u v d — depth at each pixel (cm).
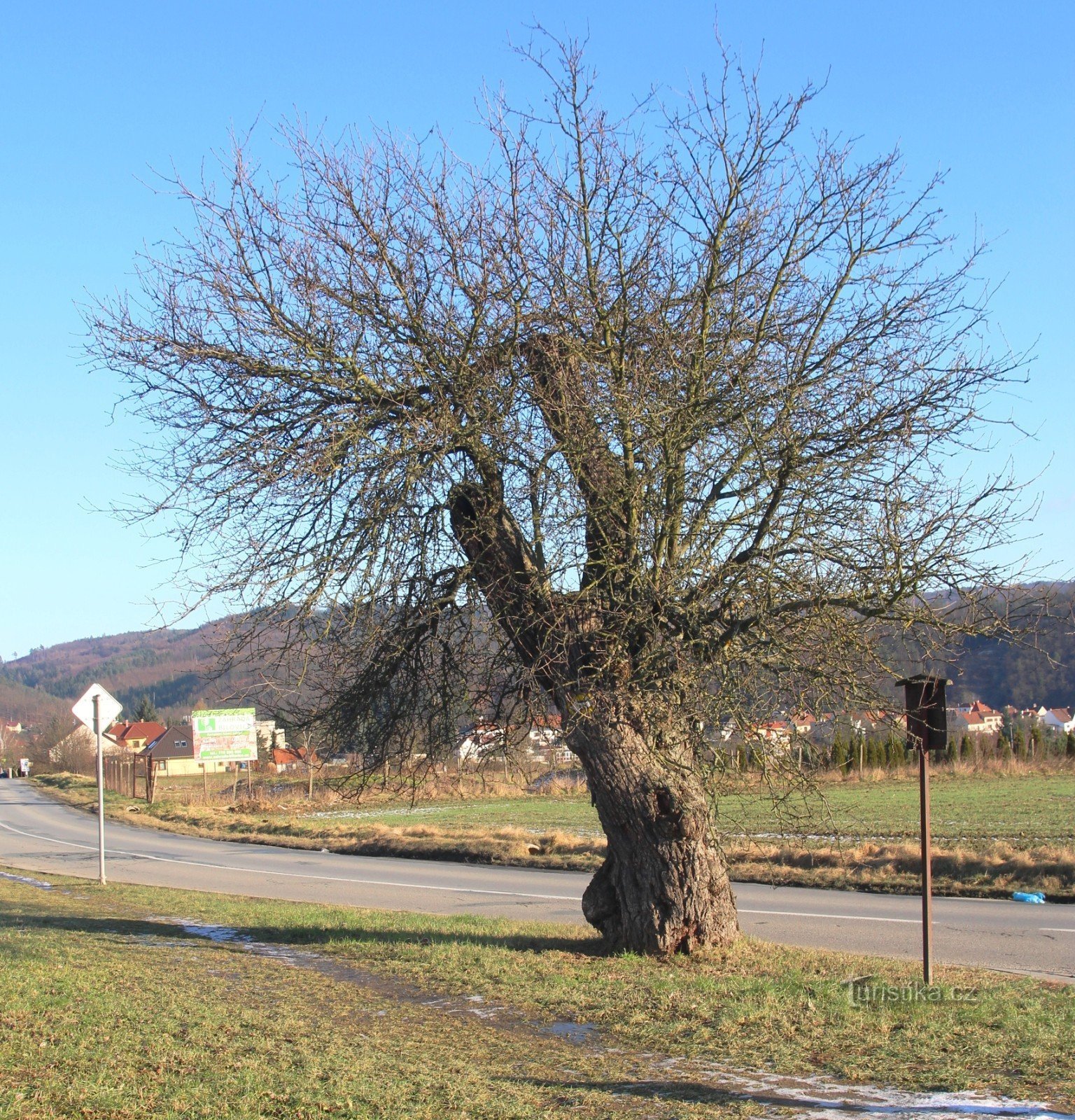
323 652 973
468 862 2422
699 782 998
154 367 972
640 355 931
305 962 1026
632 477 898
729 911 1013
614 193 967
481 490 958
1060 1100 568
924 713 881
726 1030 735
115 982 864
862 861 2030
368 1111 554
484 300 952
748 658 882
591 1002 820
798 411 893
